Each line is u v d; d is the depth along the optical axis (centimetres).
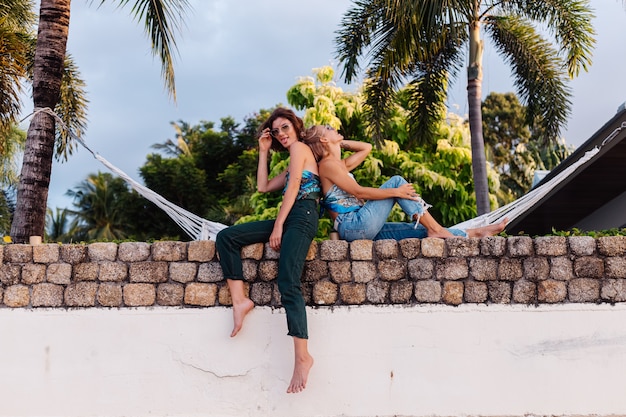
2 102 1092
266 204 1528
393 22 987
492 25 1201
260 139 459
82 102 1227
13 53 1045
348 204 443
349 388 416
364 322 420
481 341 416
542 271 420
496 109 3091
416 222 439
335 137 452
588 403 410
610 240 420
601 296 417
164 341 427
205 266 432
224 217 2628
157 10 827
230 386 421
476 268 421
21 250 438
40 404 423
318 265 426
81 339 428
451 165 1456
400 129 1420
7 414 422
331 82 1447
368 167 1345
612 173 821
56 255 437
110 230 3025
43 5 730
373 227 435
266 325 424
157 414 421
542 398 411
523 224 1123
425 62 1181
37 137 706
